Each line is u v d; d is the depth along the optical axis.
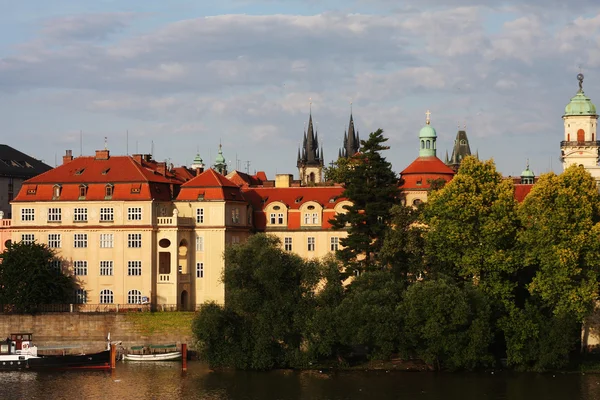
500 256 169.62
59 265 199.75
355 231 191.50
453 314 162.25
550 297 167.38
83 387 160.38
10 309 192.75
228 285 171.75
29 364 175.25
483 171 177.50
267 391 156.00
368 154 194.50
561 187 169.62
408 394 153.62
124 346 186.62
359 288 170.00
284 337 169.25
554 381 161.00
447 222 174.75
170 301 197.38
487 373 166.38
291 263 171.62
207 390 157.12
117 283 197.88
